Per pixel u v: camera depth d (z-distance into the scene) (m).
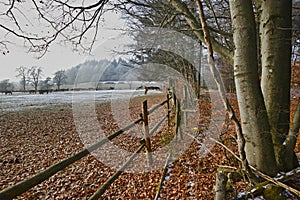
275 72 2.89
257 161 2.81
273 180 2.55
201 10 2.19
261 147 2.77
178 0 3.91
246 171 2.64
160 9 4.91
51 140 9.67
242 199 2.56
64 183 5.06
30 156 7.54
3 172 6.15
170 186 4.13
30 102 27.47
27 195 4.58
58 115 16.95
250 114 2.78
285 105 2.93
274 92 2.91
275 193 2.53
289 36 2.88
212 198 3.44
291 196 2.54
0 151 8.14
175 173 4.60
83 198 4.41
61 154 7.73
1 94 41.38
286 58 2.88
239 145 2.49
